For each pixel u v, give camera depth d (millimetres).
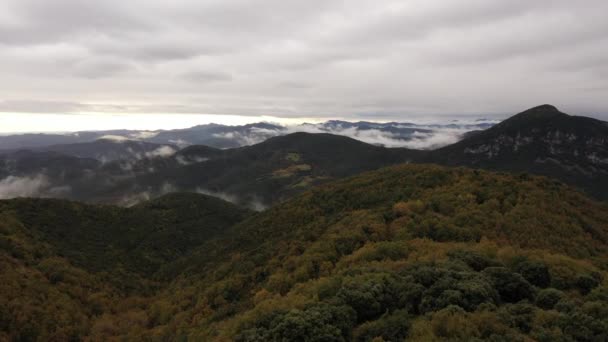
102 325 47562
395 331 20547
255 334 22781
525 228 39000
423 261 30203
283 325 21844
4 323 39969
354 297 24297
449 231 39250
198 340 33031
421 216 44500
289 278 38156
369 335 21203
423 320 20672
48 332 42031
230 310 39094
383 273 27953
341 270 33781
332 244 42219
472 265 28922
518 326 19703
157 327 46688
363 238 41938
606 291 23281
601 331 18047
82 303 51969
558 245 36500
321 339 20688
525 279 26062
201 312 42500
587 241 38531
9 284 45656
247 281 46062
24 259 54625
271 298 33906
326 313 22609
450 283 23531
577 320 18797
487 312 20125
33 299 45094
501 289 24328
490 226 39750
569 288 25625
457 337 18422
